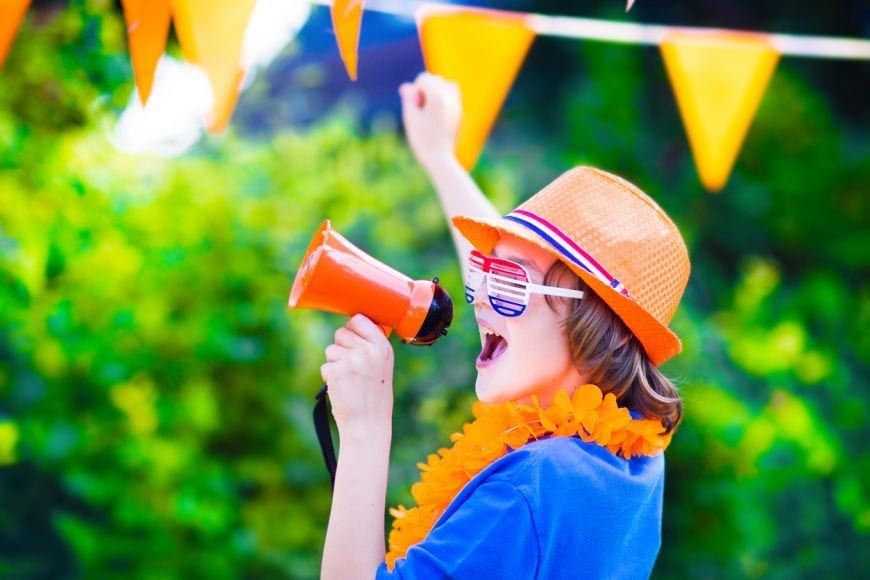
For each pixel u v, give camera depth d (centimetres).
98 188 418
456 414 480
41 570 434
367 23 611
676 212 694
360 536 205
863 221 706
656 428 220
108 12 398
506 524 197
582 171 229
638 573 218
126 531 439
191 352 441
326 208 488
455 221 241
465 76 294
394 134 575
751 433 527
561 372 221
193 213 449
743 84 296
